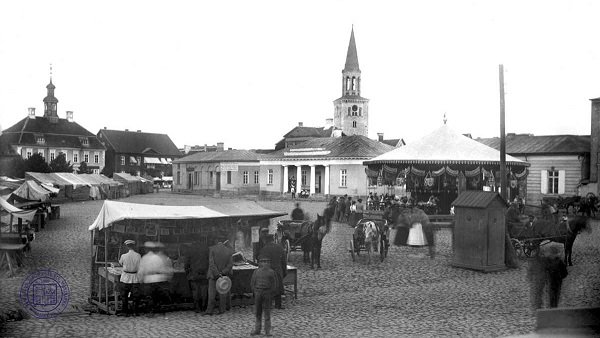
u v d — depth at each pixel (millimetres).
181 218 14242
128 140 122938
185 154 130375
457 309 13516
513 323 11984
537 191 54375
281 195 70188
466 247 19750
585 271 18688
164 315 13031
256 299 11156
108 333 11250
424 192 39125
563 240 20375
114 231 14688
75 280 16688
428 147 37625
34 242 25359
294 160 68750
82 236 27938
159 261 13258
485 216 19234
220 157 82938
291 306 13922
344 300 14641
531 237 21750
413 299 14742
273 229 31609
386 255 22422
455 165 36062
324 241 27766
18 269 18203
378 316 12773
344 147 65312
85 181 61594
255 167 79062
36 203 31406
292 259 21828
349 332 11344
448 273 18953
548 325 8078
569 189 52562
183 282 13977
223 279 13062
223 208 16062
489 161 36188
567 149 52594
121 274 12977
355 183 62594
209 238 15562
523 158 55375
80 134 110812
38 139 104500
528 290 15953
